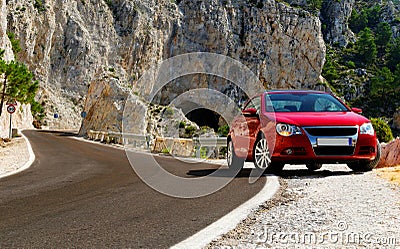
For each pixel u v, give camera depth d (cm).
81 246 399
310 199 638
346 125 884
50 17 8319
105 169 1135
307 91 1048
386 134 4112
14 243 409
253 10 10300
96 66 8806
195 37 9994
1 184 836
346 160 878
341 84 12694
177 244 405
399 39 15388
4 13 4891
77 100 8388
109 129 4156
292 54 10475
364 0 19812
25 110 6462
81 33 8719
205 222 495
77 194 703
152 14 9688
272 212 552
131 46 9275
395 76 12581
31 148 2139
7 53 5156
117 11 9481
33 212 555
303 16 10538
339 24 15700
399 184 737
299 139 870
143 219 511
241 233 450
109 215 535
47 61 8238
